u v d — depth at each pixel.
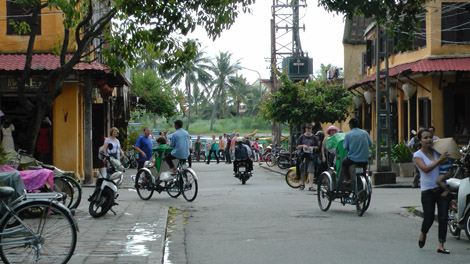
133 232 10.31
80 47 14.38
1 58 21.14
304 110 31.36
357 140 12.82
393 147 25.22
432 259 8.09
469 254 8.48
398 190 19.69
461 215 9.54
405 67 25.41
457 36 24.89
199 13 14.41
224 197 17.14
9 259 7.20
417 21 16.52
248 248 9.01
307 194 18.09
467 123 24.61
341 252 8.59
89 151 22.72
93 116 24.42
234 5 14.43
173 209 14.02
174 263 7.99
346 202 13.29
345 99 31.67
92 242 9.29
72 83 22.22
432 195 8.74
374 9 16.22
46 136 22.45
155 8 13.91
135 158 36.19
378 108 22.45
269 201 15.93
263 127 92.56
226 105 97.19
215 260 8.13
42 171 10.98
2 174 8.92
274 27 42.44
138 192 16.52
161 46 14.55
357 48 40.41
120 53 14.60
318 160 19.25
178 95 51.88
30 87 21.25
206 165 41.53
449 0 24.91
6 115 22.44
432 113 24.75
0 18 21.92
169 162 15.98
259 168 38.88
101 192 12.35
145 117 98.06
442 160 8.59
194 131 87.94
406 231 10.61
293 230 10.74
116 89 33.69
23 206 7.23
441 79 24.28
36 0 14.59
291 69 40.22
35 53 21.83
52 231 7.33
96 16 25.11
